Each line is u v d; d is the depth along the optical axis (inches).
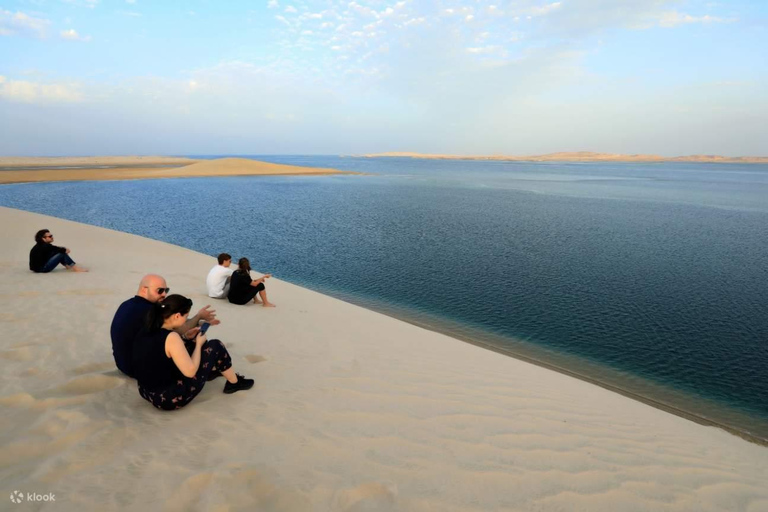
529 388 221.6
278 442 129.8
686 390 312.3
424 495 112.0
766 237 1027.3
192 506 97.7
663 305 514.0
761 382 326.6
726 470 162.7
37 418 129.2
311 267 681.0
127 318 155.1
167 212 1312.7
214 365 153.9
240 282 317.7
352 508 102.9
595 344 394.3
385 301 511.8
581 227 1162.6
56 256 362.0
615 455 154.6
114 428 129.0
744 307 507.5
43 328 215.9
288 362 205.6
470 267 699.4
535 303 515.5
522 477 127.7
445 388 196.5
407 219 1273.4
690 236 1037.2
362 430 143.4
